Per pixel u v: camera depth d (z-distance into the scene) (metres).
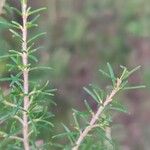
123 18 10.26
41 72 4.23
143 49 9.87
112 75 1.68
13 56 1.73
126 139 8.05
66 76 8.81
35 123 1.69
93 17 10.29
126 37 10.04
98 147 1.75
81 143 1.74
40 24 9.05
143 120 8.48
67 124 4.57
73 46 9.70
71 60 9.36
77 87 8.75
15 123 1.74
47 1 9.27
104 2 10.77
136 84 9.17
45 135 1.92
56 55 8.98
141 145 8.08
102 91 1.70
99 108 1.70
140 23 10.05
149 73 9.28
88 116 1.75
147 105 8.83
